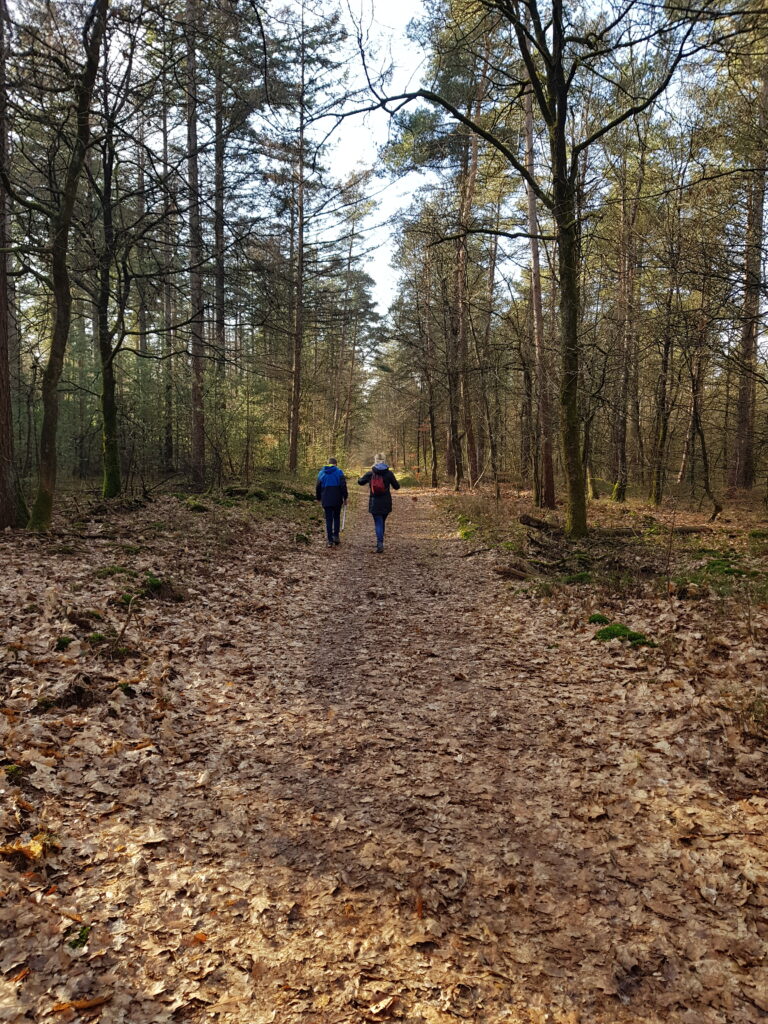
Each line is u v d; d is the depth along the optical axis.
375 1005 2.39
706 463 15.51
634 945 2.71
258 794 3.92
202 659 6.13
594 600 7.98
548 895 3.04
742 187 11.02
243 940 2.71
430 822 3.65
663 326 13.67
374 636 7.22
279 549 11.82
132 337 22.88
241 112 10.70
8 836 3.12
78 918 2.71
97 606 6.65
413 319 29.33
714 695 5.02
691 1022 2.33
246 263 14.14
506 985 2.52
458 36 11.27
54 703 4.59
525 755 4.45
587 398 16.45
